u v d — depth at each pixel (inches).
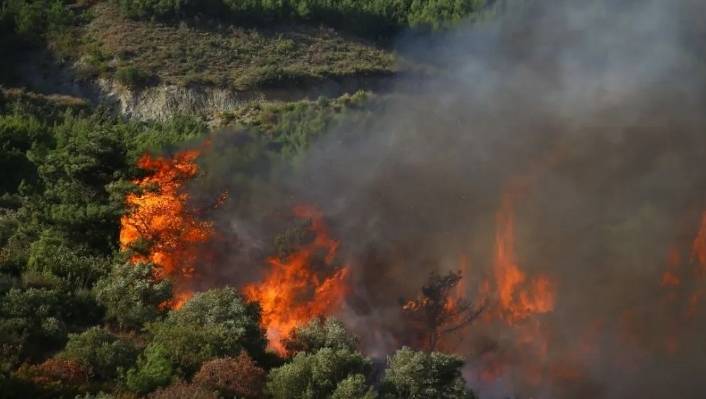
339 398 539.2
